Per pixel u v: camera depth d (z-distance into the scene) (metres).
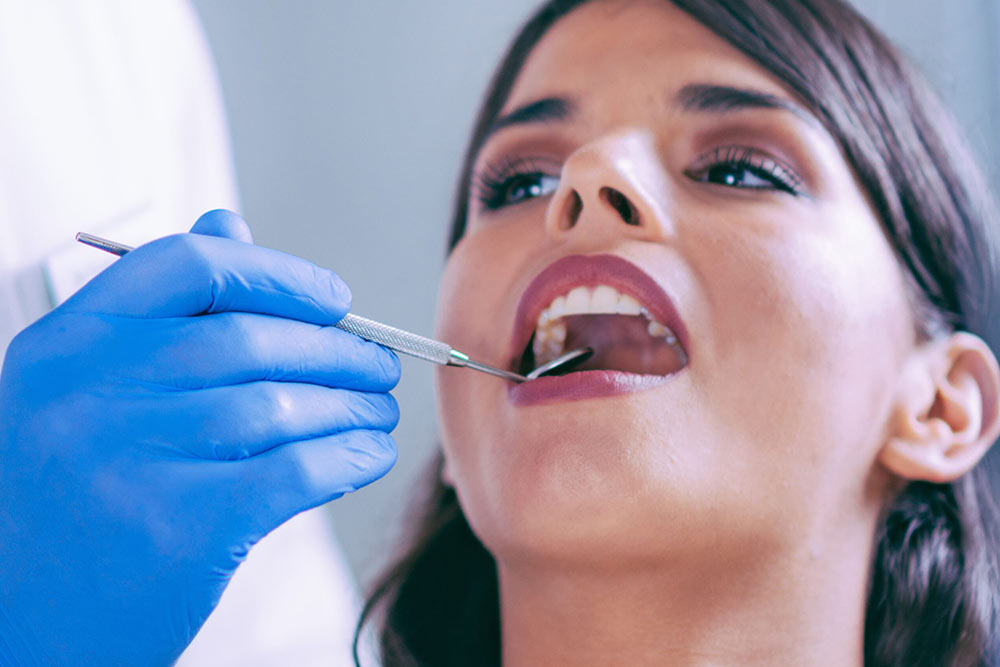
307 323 0.89
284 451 0.85
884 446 0.98
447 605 1.25
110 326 0.86
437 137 1.45
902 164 1.04
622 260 0.91
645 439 0.86
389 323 1.45
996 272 1.09
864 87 1.04
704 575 0.91
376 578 1.32
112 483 0.83
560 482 0.86
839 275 0.92
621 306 0.93
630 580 0.91
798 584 0.93
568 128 1.05
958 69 1.16
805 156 0.96
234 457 0.85
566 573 0.91
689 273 0.91
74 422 0.84
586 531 0.86
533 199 1.05
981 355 1.03
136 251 0.88
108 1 1.55
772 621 0.93
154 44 1.55
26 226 1.47
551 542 0.87
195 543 0.83
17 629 0.85
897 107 1.07
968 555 1.06
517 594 0.99
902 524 1.05
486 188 1.11
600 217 0.93
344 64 1.49
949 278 1.05
